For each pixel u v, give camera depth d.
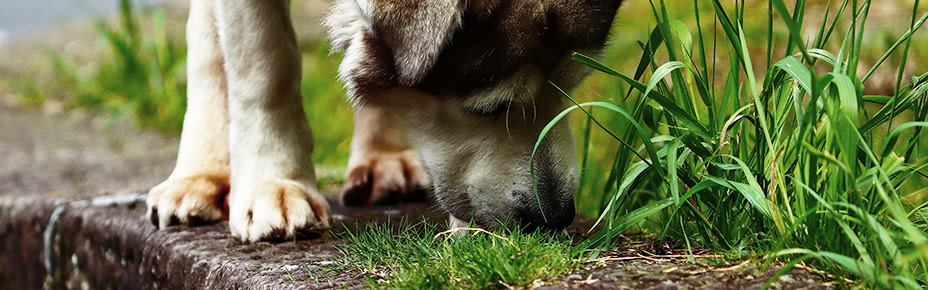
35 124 5.45
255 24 3.05
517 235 2.90
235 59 3.06
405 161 3.29
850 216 2.82
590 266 2.87
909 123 2.82
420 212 3.19
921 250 2.74
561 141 3.03
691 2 4.20
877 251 2.77
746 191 2.85
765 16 3.90
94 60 7.87
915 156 3.22
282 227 3.02
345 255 2.95
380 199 3.28
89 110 6.00
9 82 7.18
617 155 3.02
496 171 3.02
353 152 3.30
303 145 3.09
